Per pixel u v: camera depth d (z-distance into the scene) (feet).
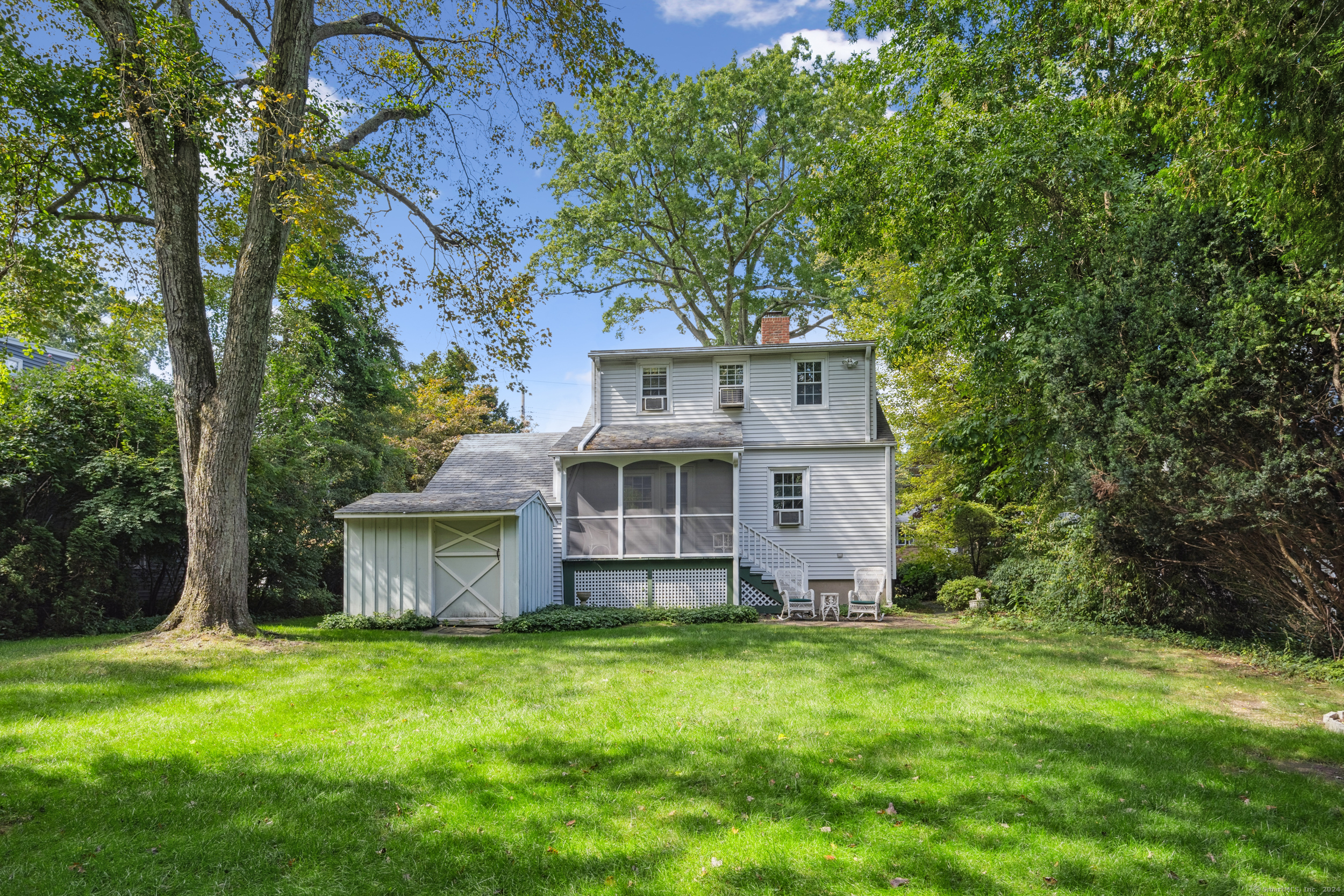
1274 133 20.76
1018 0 49.70
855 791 17.63
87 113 43.06
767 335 77.36
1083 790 17.75
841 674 31.58
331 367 80.28
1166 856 14.49
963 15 54.54
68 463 50.29
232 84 41.78
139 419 53.78
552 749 20.49
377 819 15.90
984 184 44.01
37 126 42.45
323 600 67.67
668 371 73.20
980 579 62.23
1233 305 27.78
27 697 25.45
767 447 69.87
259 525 60.80
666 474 68.44
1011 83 49.60
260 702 25.55
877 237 57.72
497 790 17.52
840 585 68.03
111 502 49.73
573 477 66.18
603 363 73.82
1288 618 36.04
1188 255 30.37
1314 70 19.11
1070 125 42.29
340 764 19.02
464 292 47.52
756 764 19.44
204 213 49.26
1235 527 31.40
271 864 13.89
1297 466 26.86
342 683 28.81
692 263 108.17
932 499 71.92
